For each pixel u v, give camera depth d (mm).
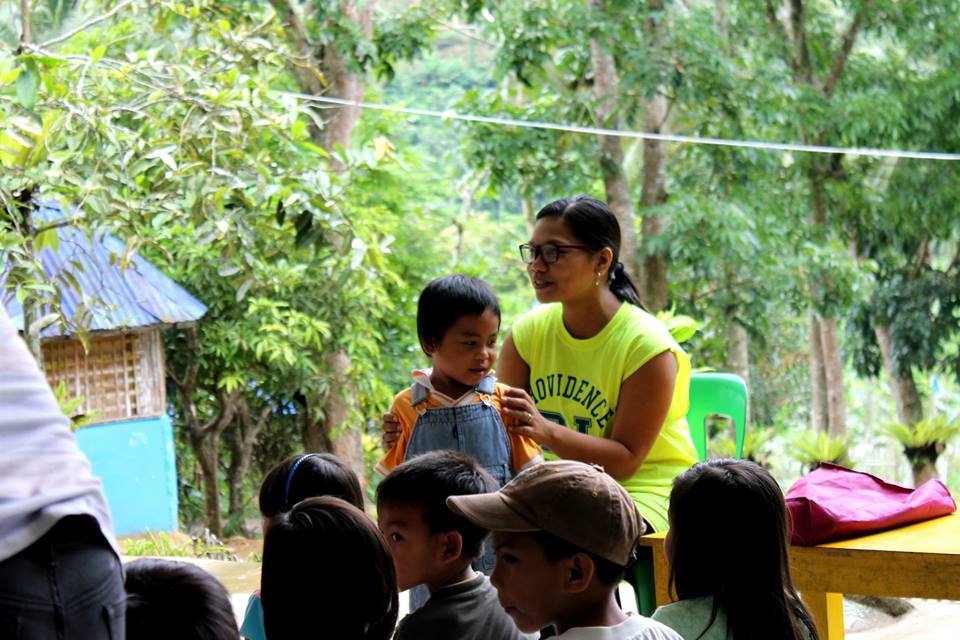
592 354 3957
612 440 3857
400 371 13758
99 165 5820
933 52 15648
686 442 4066
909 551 3322
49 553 1761
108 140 5887
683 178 14953
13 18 7410
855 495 3730
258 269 8977
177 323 10133
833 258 13953
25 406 1811
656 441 3992
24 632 1723
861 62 16328
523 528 2414
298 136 6531
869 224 15617
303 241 6242
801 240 14578
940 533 3523
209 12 7949
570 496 2402
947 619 5770
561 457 3715
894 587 3348
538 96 15461
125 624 2012
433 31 13898
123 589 1905
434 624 2824
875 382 22531
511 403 3561
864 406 23094
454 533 2838
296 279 10141
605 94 13852
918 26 15469
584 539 2387
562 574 2414
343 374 12195
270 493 3307
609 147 13969
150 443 10133
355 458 12602
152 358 10125
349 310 11461
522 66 13352
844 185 15320
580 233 3838
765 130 14578
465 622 2836
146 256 11211
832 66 16312
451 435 3535
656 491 3930
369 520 2520
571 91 14836
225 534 12758
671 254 13250
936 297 15133
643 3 13266
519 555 2443
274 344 10938
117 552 1888
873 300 15586
